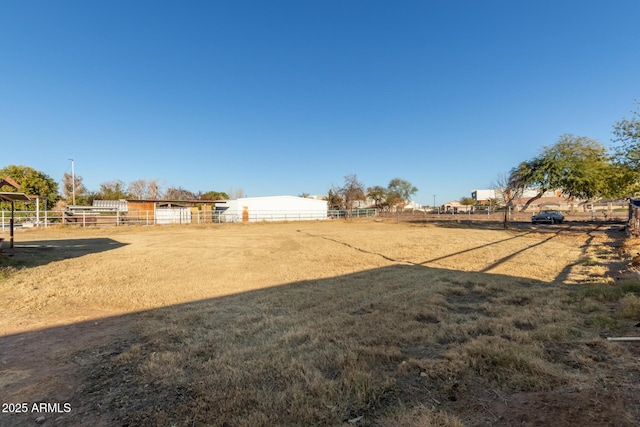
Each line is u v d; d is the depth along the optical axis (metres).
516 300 5.66
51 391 2.97
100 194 51.66
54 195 42.22
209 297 6.29
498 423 2.38
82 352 3.82
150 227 27.34
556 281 7.14
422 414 2.48
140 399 2.82
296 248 13.91
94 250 13.20
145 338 4.24
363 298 6.03
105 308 5.61
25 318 5.06
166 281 7.65
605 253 10.83
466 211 52.06
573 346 3.63
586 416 2.39
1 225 25.19
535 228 23.22
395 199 57.56
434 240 16.09
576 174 21.89
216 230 24.94
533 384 2.85
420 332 4.20
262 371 3.22
